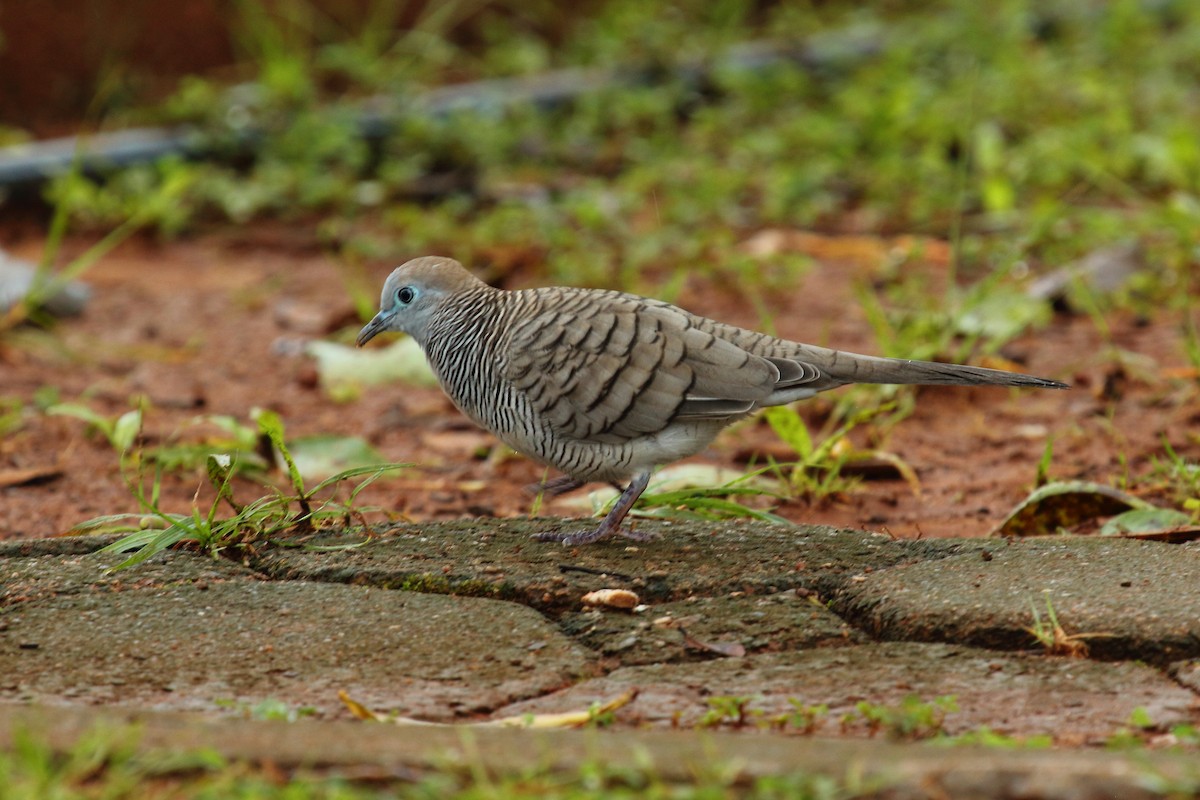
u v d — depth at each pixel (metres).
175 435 11.72
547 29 26.23
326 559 8.45
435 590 8.13
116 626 7.55
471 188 19.88
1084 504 9.68
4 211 18.95
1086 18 27.19
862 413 11.13
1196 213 16.27
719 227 17.86
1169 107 22.34
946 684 6.85
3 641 7.38
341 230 18.59
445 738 5.93
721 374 8.59
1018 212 18.14
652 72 23.78
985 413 12.48
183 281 17.33
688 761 5.68
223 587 8.05
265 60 22.75
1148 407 12.33
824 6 28.69
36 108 21.64
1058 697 6.69
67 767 5.63
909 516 10.34
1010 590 7.73
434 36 24.05
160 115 21.30
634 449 8.77
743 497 10.59
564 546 8.69
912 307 14.56
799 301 15.74
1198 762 5.65
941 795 5.50
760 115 22.61
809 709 6.48
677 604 7.86
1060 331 14.53
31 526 10.13
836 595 8.06
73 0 21.91
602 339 8.68
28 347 14.56
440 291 9.41
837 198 19.62
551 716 6.47
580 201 18.44
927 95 21.83
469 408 9.36
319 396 13.38
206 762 5.64
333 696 6.83
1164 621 7.27
